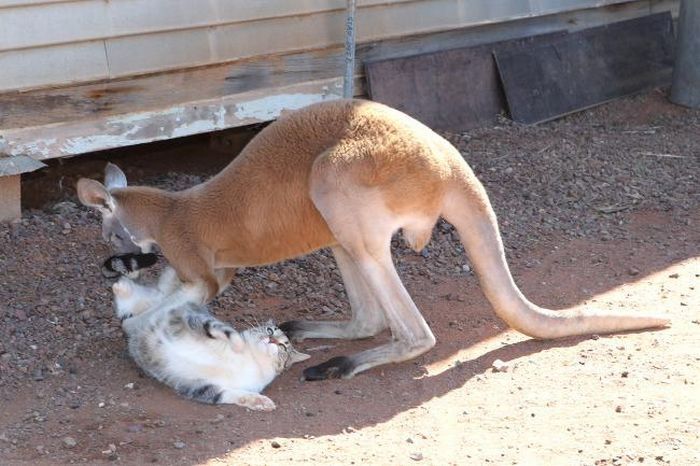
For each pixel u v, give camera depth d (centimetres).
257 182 838
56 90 1116
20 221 1103
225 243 860
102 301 962
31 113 1105
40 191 1225
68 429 753
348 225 809
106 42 1139
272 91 1274
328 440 734
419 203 819
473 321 946
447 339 909
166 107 1195
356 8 1326
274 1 1256
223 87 1235
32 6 1086
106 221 874
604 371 820
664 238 1129
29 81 1095
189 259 859
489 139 1416
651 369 819
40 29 1094
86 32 1123
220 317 956
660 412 750
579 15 1612
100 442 733
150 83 1180
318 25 1299
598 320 884
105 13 1133
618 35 1634
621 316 887
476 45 1475
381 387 821
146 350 816
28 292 968
